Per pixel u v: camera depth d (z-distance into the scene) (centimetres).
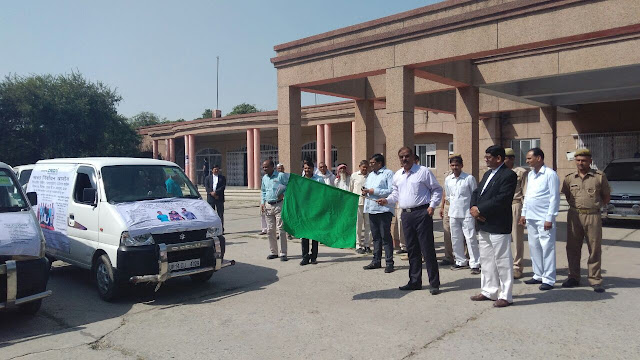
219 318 571
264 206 929
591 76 1281
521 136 2095
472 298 612
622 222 1295
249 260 913
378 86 1355
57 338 517
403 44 983
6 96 3075
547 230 646
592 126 1914
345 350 459
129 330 538
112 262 643
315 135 2845
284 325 537
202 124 3083
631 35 1035
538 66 1159
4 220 584
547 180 653
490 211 581
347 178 1080
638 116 1819
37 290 575
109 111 3556
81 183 753
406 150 669
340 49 1081
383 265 842
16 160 3134
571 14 790
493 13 866
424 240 647
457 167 776
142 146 3841
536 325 510
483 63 1232
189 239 683
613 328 494
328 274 780
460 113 1269
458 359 429
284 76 1200
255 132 2816
